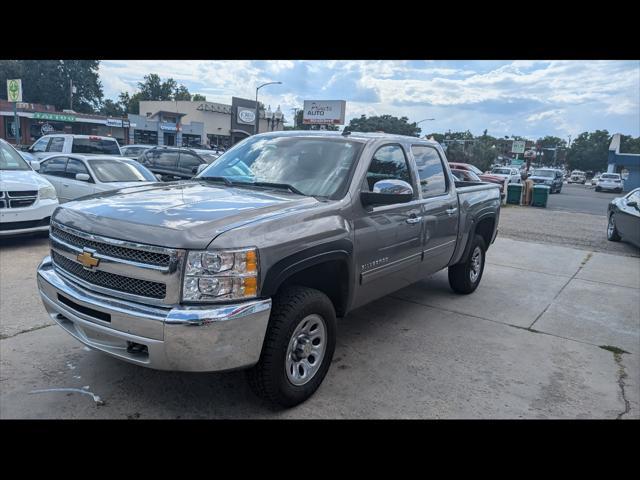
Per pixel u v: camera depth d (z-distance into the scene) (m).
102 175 9.73
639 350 4.89
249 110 65.31
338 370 4.07
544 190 22.27
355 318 5.43
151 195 3.60
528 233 13.07
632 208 10.73
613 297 6.87
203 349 2.75
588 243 11.82
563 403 3.72
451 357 4.47
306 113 54.88
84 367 3.83
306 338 3.44
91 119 48.38
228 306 2.81
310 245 3.27
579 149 119.75
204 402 3.45
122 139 53.03
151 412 3.30
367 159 4.09
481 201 6.25
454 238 5.59
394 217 4.28
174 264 2.76
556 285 7.44
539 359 4.55
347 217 3.70
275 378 3.16
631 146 114.81
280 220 3.16
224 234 2.85
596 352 4.79
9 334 4.36
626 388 4.03
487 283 7.35
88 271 3.11
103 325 2.96
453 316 5.66
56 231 3.46
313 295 3.35
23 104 46.22
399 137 4.77
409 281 4.90
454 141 66.19
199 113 64.81
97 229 3.04
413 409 3.51
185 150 16.02
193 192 3.72
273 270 3.00
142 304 2.87
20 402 3.32
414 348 4.63
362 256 3.88
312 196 3.76
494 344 4.86
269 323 3.14
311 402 3.53
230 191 3.79
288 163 4.20
